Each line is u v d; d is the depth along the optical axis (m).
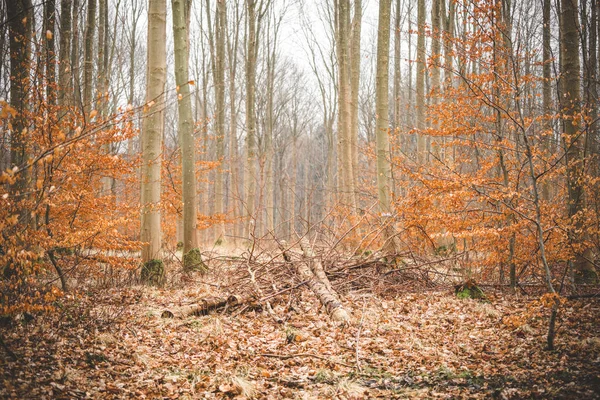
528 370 5.57
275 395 5.14
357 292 10.00
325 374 5.68
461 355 6.32
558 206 8.91
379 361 6.18
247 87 21.08
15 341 5.58
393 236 11.04
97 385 4.98
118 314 7.38
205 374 5.66
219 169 20.58
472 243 10.45
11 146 7.05
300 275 10.07
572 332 6.75
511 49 8.34
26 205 6.18
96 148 8.76
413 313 8.45
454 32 18.09
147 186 10.66
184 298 9.30
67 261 9.36
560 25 9.34
